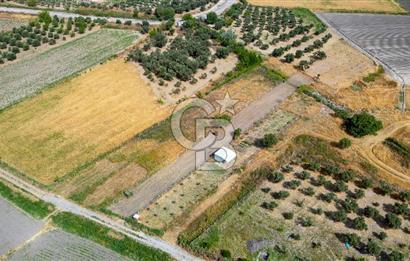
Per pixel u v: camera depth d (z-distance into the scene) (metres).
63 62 102.94
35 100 89.62
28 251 60.91
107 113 86.44
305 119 86.19
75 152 77.12
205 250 60.47
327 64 106.69
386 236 63.69
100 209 66.62
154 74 98.06
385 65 108.00
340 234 64.00
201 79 97.31
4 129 82.00
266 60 105.75
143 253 60.44
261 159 76.38
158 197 68.94
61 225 64.44
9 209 67.00
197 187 71.00
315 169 74.62
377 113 89.44
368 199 69.75
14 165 74.56
